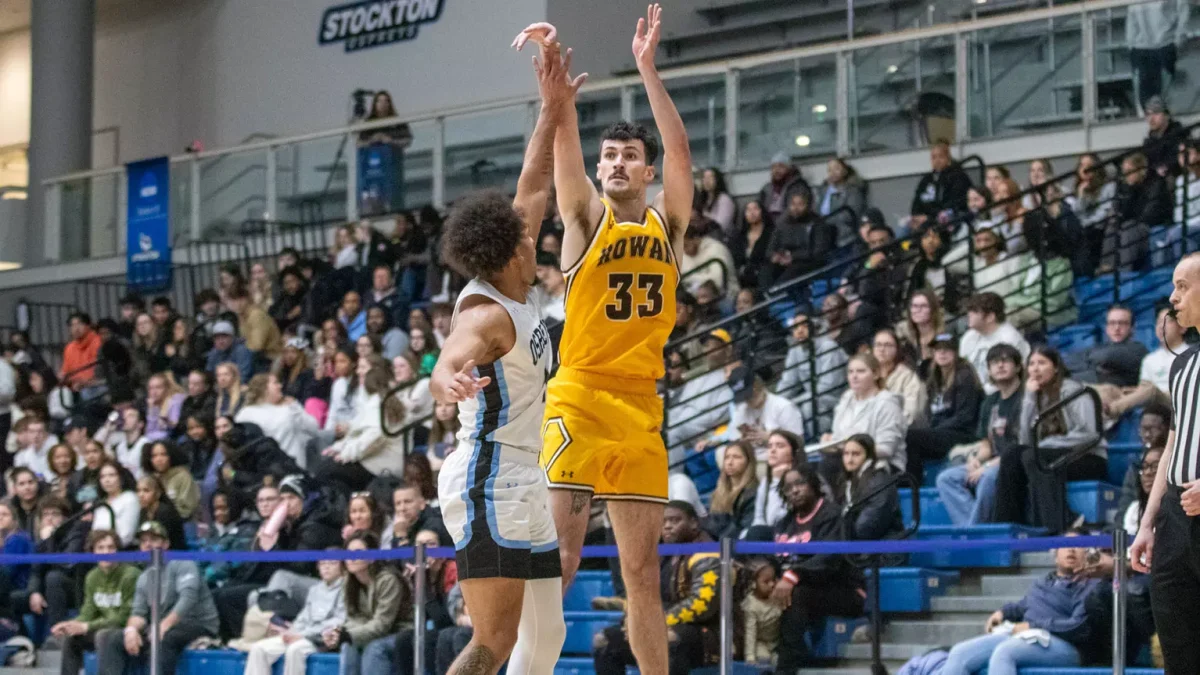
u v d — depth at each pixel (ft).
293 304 56.13
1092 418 30.94
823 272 39.88
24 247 75.10
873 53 51.72
